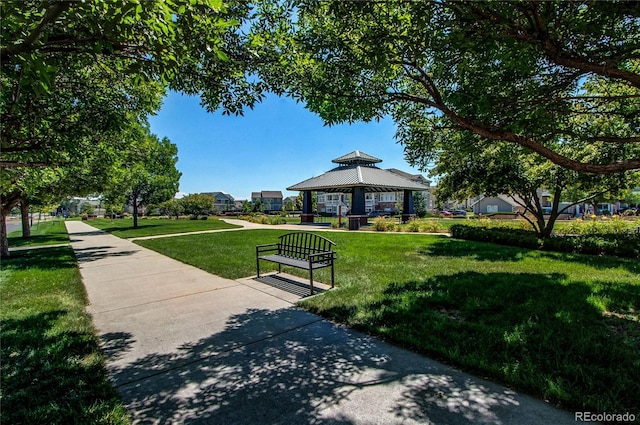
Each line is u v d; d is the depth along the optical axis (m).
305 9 3.83
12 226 39.59
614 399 2.26
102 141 6.98
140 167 16.27
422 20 3.09
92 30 2.09
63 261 9.55
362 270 6.92
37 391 2.57
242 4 3.43
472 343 3.20
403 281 5.79
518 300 4.51
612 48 3.33
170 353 3.29
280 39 4.00
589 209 42.12
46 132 3.96
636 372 2.56
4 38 1.81
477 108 4.05
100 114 4.50
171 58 2.48
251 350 3.33
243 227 23.69
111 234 21.02
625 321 3.69
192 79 3.90
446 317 3.95
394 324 3.80
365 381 2.68
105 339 3.68
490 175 10.98
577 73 3.83
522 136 4.14
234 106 4.22
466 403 2.33
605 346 3.00
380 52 3.52
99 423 2.18
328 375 2.79
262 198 92.12
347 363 3.00
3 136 3.04
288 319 4.23
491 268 6.88
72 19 1.92
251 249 10.96
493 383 2.59
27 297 5.51
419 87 5.52
